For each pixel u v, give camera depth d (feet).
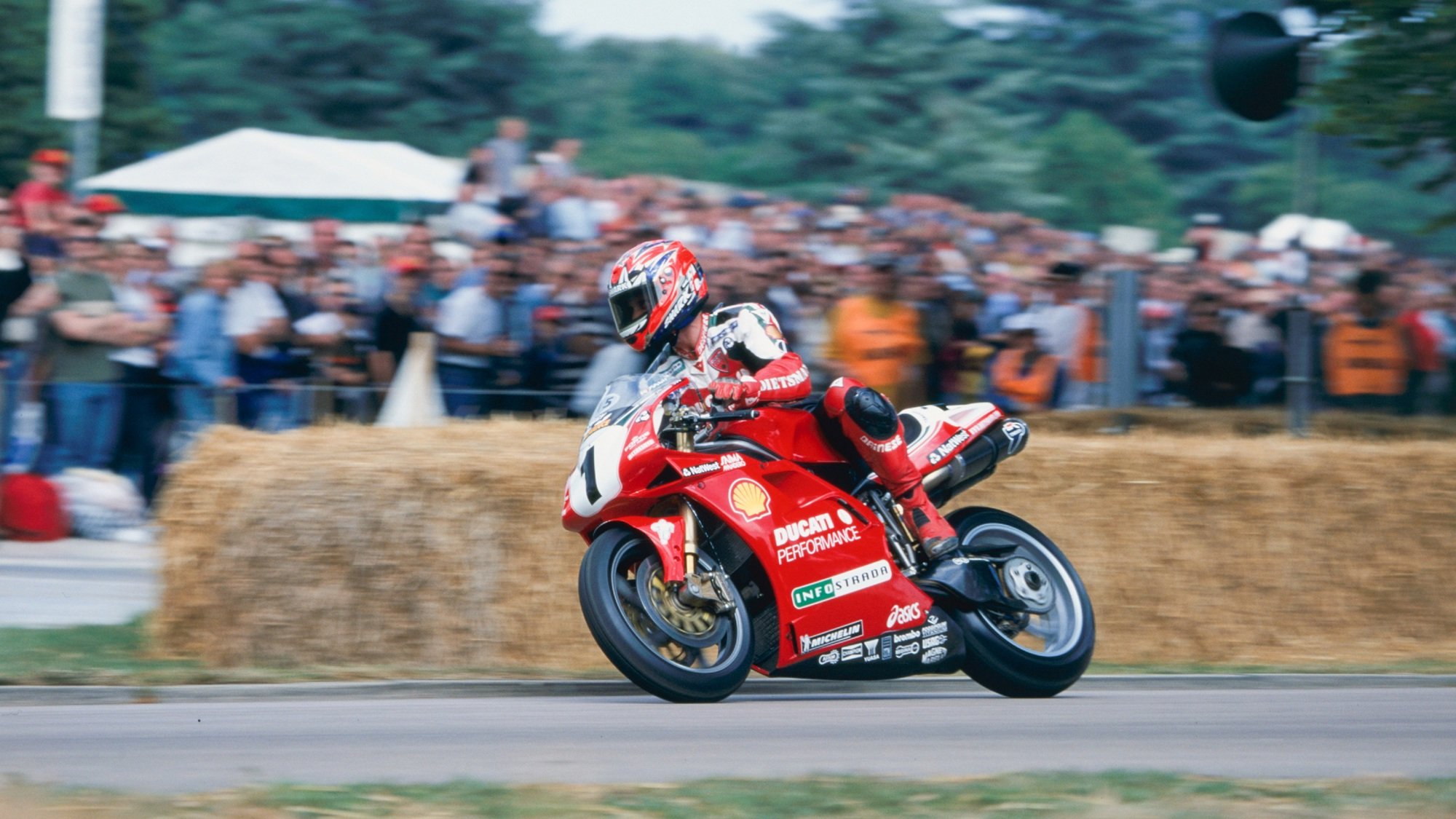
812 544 60.39
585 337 114.52
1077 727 56.59
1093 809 40.75
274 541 72.49
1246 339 109.19
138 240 119.96
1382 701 66.28
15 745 50.80
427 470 73.92
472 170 140.36
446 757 48.52
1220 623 83.15
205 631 72.90
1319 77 105.81
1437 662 81.30
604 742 51.44
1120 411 98.53
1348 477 84.94
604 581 57.06
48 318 111.65
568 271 115.34
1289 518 84.23
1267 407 107.14
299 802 40.19
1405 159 111.45
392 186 153.99
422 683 66.69
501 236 117.08
